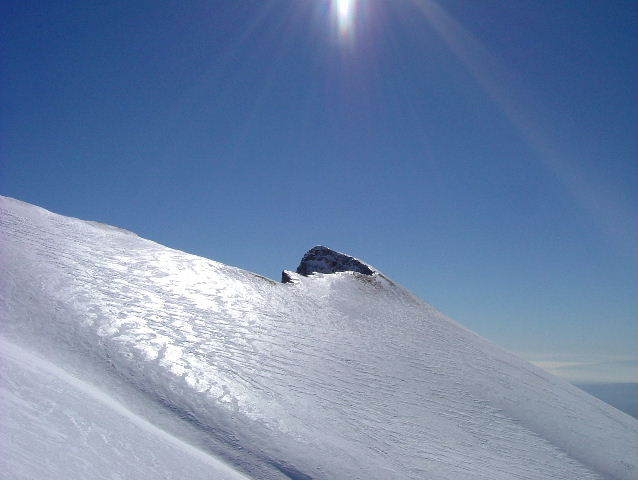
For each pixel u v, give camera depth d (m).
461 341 37.91
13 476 5.78
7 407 7.98
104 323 18.05
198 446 13.08
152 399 14.46
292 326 27.34
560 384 38.50
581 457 22.72
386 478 14.91
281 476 13.19
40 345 14.60
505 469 18.67
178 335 19.91
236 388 17.06
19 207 29.84
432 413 21.92
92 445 8.35
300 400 18.31
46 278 19.94
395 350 29.88
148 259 29.16
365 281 43.94
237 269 34.50
